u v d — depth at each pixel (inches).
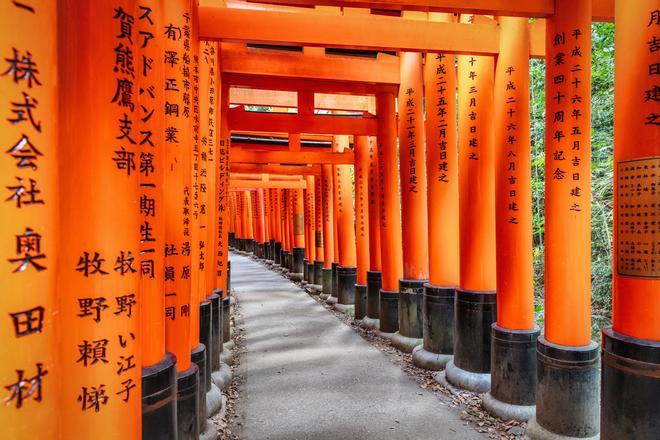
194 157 177.0
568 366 164.9
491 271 235.9
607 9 184.2
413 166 303.9
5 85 62.1
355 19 205.3
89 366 84.3
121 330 88.4
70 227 82.4
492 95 227.5
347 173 481.4
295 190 727.7
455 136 266.4
